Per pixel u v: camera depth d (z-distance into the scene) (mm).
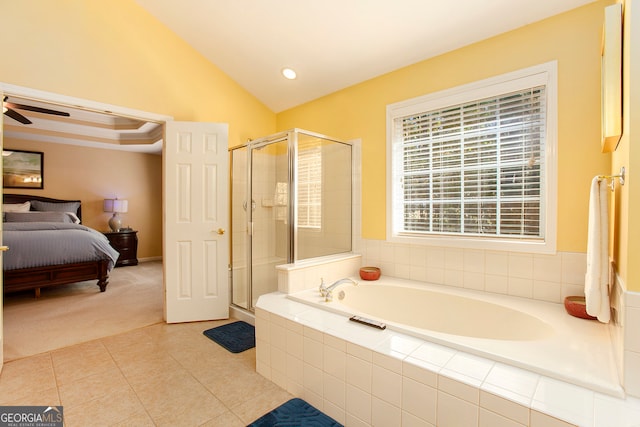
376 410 1503
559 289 2104
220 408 1760
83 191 5777
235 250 3422
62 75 2457
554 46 2082
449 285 2584
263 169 3080
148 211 6574
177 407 1768
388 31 2469
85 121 4812
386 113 2936
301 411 1728
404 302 2568
